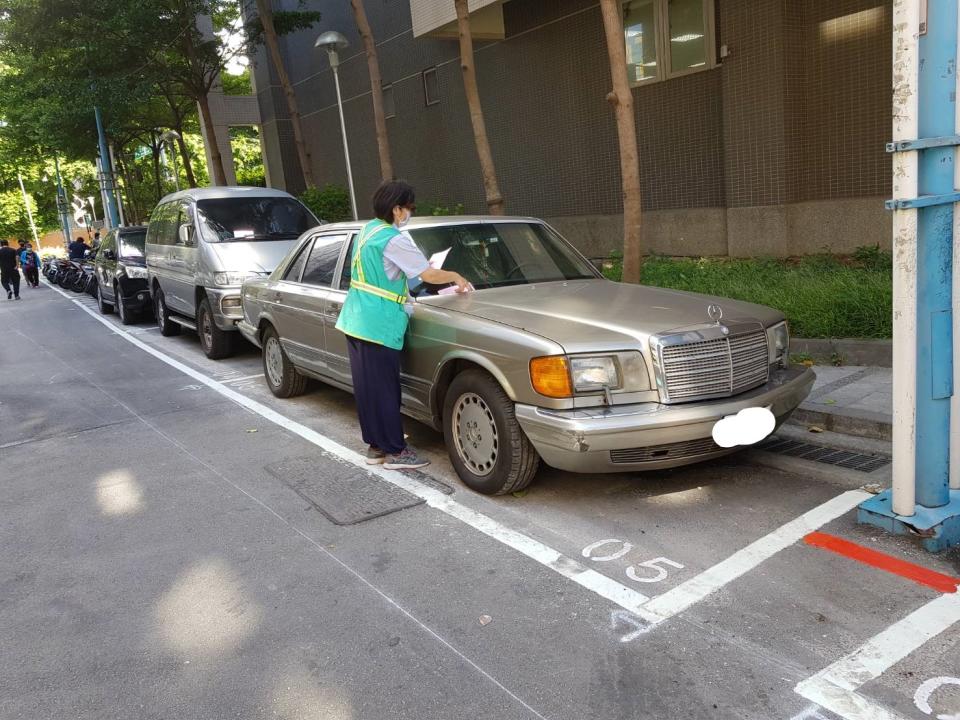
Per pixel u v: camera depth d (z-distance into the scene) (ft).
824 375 20.68
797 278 27.73
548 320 14.29
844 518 13.15
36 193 180.14
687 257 42.22
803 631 10.01
